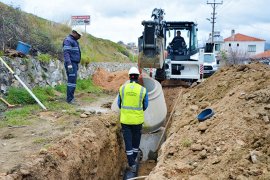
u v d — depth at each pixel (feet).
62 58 47.96
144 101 25.29
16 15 46.39
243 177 14.92
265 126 18.28
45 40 47.80
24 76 36.22
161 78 45.91
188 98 33.63
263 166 15.46
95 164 21.79
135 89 24.99
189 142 20.02
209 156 17.75
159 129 31.14
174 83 48.24
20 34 42.60
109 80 59.77
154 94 30.25
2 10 44.06
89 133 22.79
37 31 49.08
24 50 37.52
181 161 18.30
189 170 17.08
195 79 47.03
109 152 25.32
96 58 86.33
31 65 38.09
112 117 28.63
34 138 21.57
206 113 23.81
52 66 43.14
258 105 20.92
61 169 17.44
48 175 16.38
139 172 28.17
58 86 42.52
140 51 34.88
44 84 40.11
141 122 25.35
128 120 24.99
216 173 15.99
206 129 21.02
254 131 18.21
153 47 33.01
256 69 31.45
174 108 34.09
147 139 30.55
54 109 30.32
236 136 18.43
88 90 46.85
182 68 46.83
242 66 32.55
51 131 23.32
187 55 48.34
